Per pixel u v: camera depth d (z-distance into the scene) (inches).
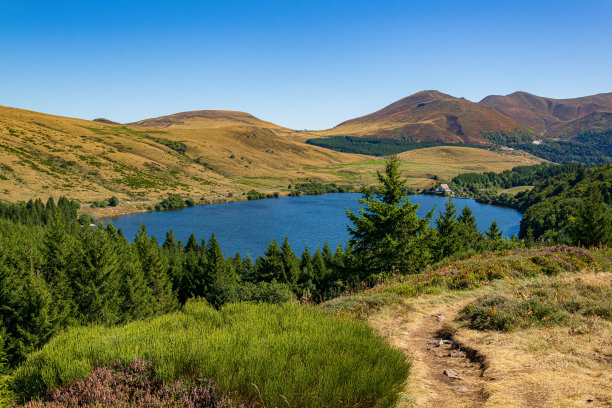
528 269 637.3
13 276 1314.0
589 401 185.5
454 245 1494.8
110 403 163.3
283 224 5004.9
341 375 187.0
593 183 4830.2
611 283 446.6
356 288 772.6
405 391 209.5
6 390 181.5
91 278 1513.3
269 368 185.8
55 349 216.5
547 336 308.7
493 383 230.1
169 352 198.4
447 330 390.3
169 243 3575.3
